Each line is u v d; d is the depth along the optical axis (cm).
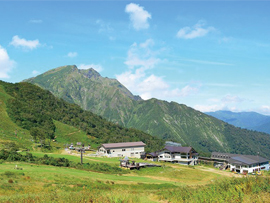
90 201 2388
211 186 2750
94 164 8138
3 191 3462
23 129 13200
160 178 7712
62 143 13875
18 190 3647
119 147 12275
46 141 12488
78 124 18812
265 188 2181
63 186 4250
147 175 8012
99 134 18175
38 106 18575
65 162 7550
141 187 5356
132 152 12650
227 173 9888
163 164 10256
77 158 9438
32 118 14988
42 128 14462
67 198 2516
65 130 16338
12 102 16062
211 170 10481
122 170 8162
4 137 10794
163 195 3005
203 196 2359
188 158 12131
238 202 1958
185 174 8544
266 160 11681
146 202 2592
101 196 2489
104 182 5319
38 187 4003
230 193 2208
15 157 6894
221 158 13462
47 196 2736
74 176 5341
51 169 6034
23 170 5206
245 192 2184
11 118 13938
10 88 19212
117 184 5312
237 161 10856
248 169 10406
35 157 7769
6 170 4966
